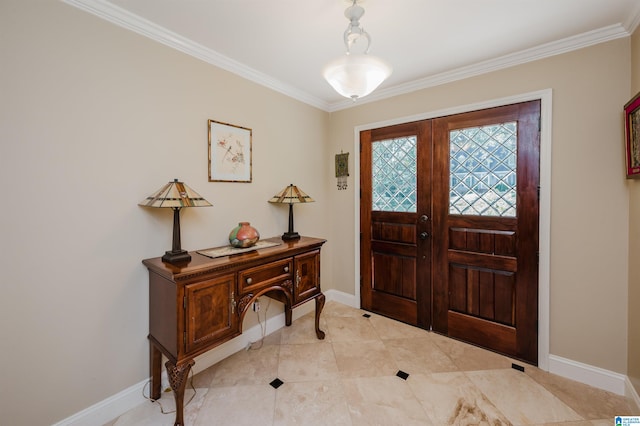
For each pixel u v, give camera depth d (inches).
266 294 88.5
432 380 72.7
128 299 63.8
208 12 61.0
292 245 84.6
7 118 48.3
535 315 79.2
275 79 96.7
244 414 61.4
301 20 64.0
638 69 61.3
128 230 63.6
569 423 58.8
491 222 86.0
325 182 123.9
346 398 66.2
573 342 73.7
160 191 63.0
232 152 85.2
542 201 76.8
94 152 58.2
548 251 76.3
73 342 56.3
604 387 69.4
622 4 58.1
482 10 60.4
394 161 106.7
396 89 102.7
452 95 92.0
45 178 52.3
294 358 82.9
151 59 66.5
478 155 87.8
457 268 93.2
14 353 50.0
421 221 100.1
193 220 75.9
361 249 117.4
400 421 59.3
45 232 52.6
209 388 69.9
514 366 79.0
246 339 89.7
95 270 58.9
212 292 62.3
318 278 93.0
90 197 57.8
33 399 52.0
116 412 61.7
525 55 77.7
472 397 66.5
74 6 54.9
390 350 87.0
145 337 66.6
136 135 64.3
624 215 66.8
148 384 67.2
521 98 79.4
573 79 72.0
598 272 70.2
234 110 85.7
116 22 60.4
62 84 53.8
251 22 64.7
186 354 58.0
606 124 68.3
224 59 81.0
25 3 49.6
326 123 123.3
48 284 53.1
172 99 70.7
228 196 84.7
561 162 74.1
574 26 66.1
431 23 64.9
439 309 97.3
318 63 85.3
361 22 64.3
